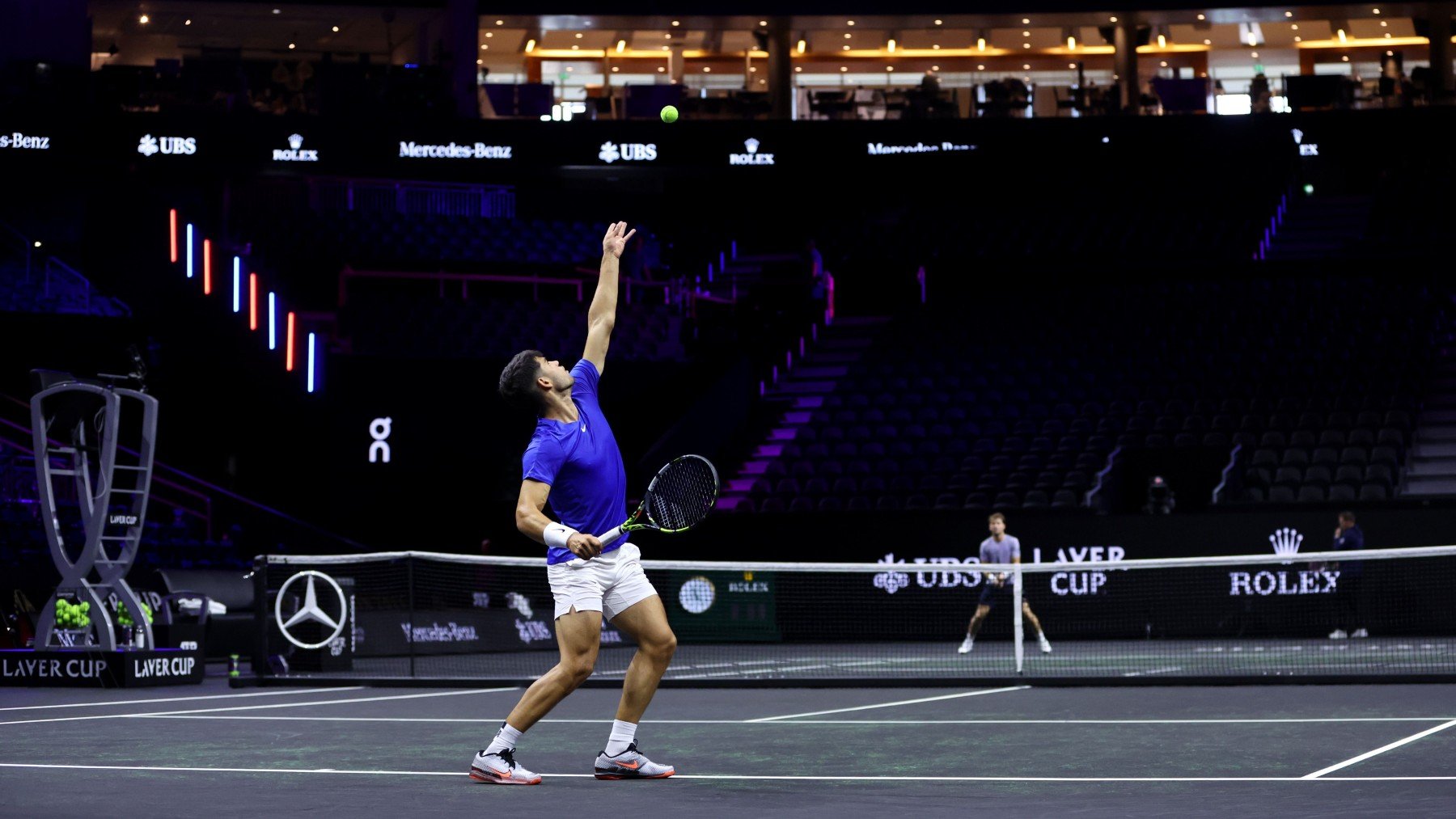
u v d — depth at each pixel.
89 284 23.58
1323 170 29.86
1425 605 17.14
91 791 5.39
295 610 13.29
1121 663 13.74
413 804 4.97
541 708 5.58
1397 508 17.33
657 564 11.74
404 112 25.47
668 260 28.39
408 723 8.43
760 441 22.84
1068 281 25.95
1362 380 21.48
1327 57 35.25
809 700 10.10
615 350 23.73
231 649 15.66
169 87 25.19
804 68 35.25
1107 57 34.75
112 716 8.95
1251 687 10.61
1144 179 28.91
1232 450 19.70
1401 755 6.26
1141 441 20.69
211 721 8.59
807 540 18.91
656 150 26.16
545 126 25.83
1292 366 22.19
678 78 33.75
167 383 21.59
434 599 18.33
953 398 22.59
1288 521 17.56
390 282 23.95
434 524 21.41
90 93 24.23
